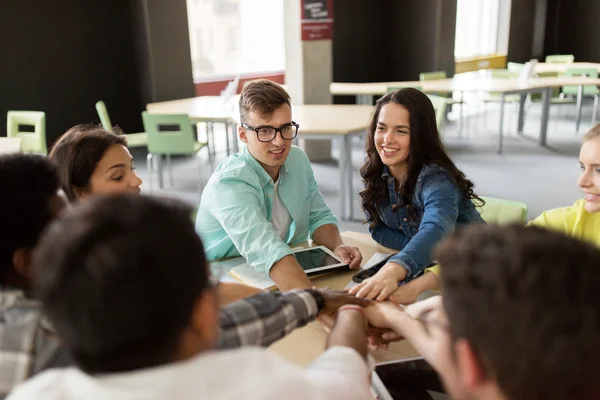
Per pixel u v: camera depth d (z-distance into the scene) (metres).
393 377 0.98
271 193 1.89
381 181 1.88
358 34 8.59
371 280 1.40
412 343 1.11
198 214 1.91
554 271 0.49
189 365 0.56
